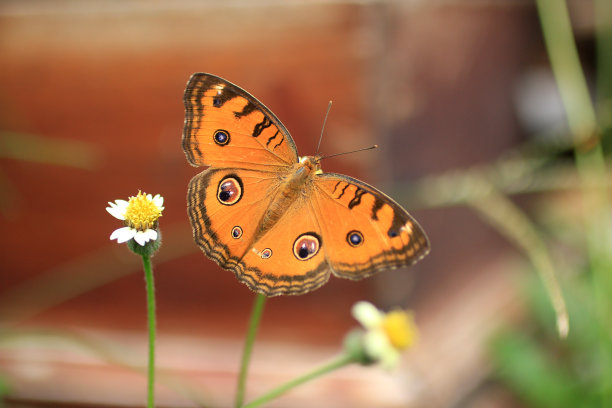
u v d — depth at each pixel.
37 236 0.53
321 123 0.50
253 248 0.46
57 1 0.51
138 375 0.54
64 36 0.51
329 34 0.50
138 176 0.52
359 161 0.51
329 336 0.53
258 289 0.46
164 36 0.51
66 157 0.52
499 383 0.57
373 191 0.46
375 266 0.46
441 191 0.53
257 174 0.46
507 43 0.64
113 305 0.54
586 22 0.72
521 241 0.52
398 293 0.52
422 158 0.53
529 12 0.69
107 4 0.51
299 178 0.46
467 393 0.55
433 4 0.53
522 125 0.70
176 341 0.54
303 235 0.46
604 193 0.54
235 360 0.53
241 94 0.46
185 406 0.53
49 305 0.54
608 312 0.53
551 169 0.58
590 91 0.72
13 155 0.52
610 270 0.53
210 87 0.46
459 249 0.57
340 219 0.46
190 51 0.51
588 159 0.54
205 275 0.53
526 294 0.56
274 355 0.53
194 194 0.46
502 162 0.58
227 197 0.46
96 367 0.54
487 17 0.58
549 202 0.70
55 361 0.54
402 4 0.50
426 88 0.53
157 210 0.45
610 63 0.60
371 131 0.50
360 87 0.50
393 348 0.49
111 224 0.53
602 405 0.53
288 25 0.50
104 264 0.53
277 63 0.50
